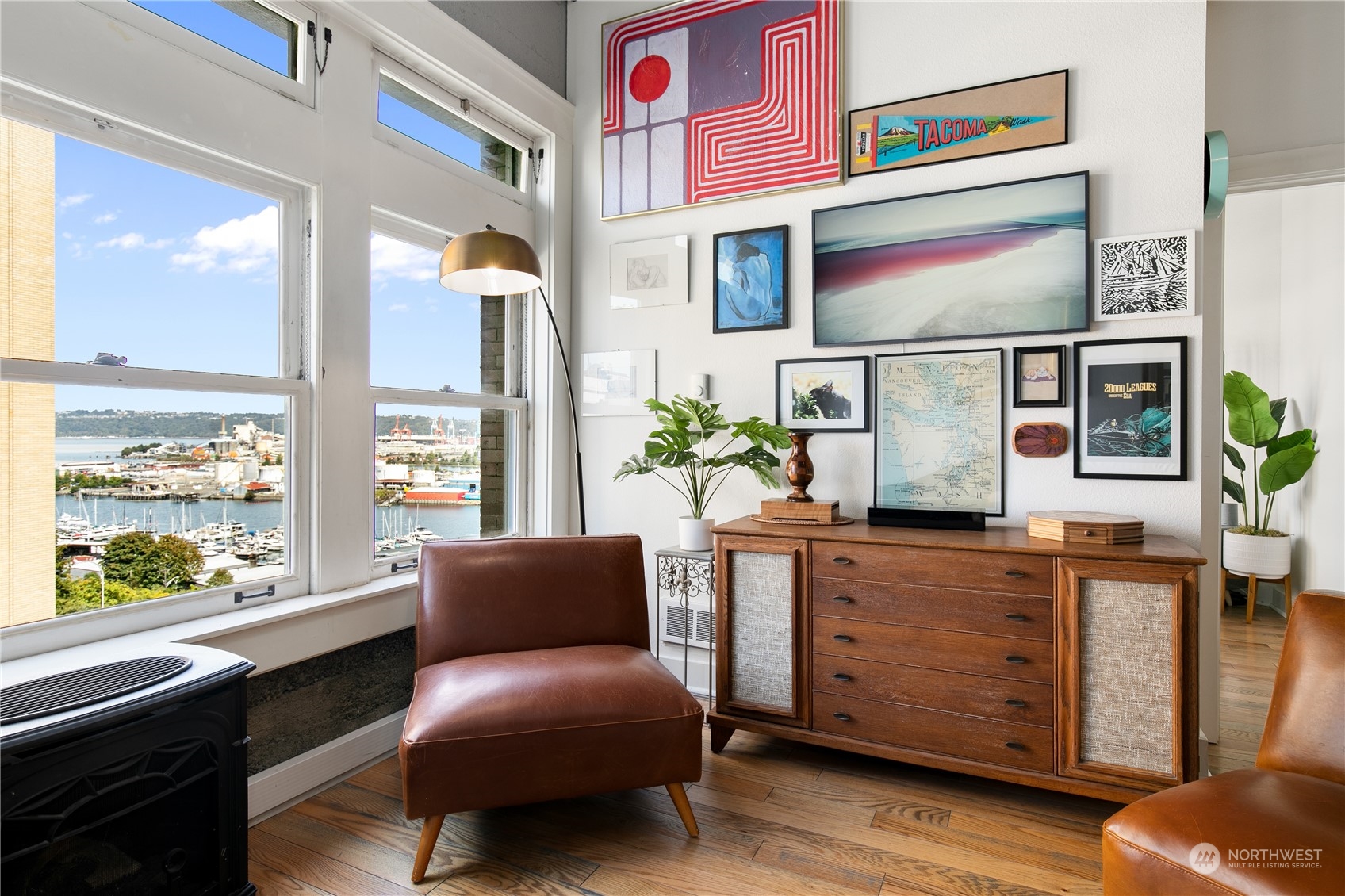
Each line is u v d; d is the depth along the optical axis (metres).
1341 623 1.40
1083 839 1.82
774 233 2.79
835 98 2.66
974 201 2.44
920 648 2.07
